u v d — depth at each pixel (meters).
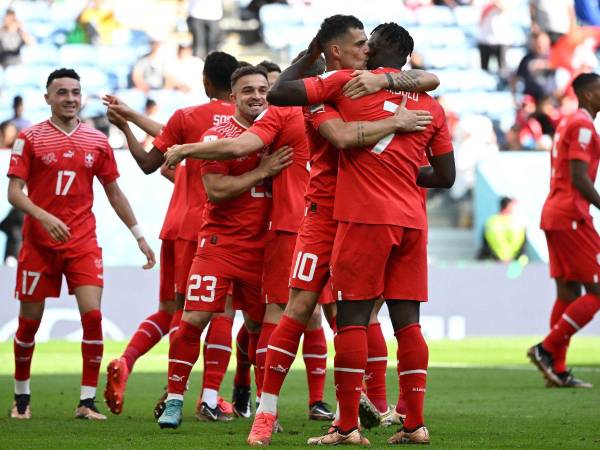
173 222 24.12
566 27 68.12
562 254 31.05
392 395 26.69
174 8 67.25
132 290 49.16
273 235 19.47
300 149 19.44
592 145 30.86
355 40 16.89
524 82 66.94
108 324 48.91
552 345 29.53
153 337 24.45
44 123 23.41
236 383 22.62
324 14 68.94
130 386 30.12
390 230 16.06
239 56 67.56
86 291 22.81
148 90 64.50
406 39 17.05
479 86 66.88
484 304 51.59
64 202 23.12
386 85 16.20
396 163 16.27
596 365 37.50
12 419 21.92
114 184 24.20
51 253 23.03
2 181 50.75
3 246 50.69
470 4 69.19
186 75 64.94
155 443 17.03
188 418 22.03
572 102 66.38
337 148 16.59
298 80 16.12
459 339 50.62
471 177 62.91
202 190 22.55
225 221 19.52
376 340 20.41
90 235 23.34
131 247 50.47
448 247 60.72
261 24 68.25
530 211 55.66
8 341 47.84
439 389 28.91
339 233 16.28
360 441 16.47
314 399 21.89
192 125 22.14
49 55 65.06
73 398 26.66
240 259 19.50
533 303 51.84
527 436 18.33
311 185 17.28
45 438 18.02
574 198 30.86
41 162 23.00
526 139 64.88
